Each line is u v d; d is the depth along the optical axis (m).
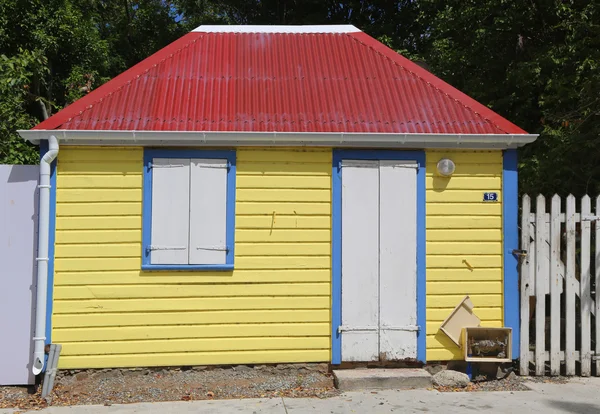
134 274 5.90
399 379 5.88
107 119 5.96
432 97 6.66
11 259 5.81
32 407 5.37
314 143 6.07
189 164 6.00
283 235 6.08
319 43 7.48
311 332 6.07
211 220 6.00
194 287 5.96
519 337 6.30
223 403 5.46
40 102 13.86
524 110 11.16
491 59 11.72
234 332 5.99
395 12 19.36
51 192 5.84
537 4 10.73
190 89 6.47
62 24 14.88
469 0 11.66
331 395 5.68
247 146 6.06
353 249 6.14
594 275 6.43
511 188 6.31
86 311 5.83
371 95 6.63
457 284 6.22
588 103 8.73
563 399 5.56
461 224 6.26
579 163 9.23
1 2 13.47
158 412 5.20
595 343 6.39
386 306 6.14
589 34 9.73
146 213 5.92
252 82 6.68
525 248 6.32
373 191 6.20
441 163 6.19
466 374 6.14
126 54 21.11
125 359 5.86
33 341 5.75
